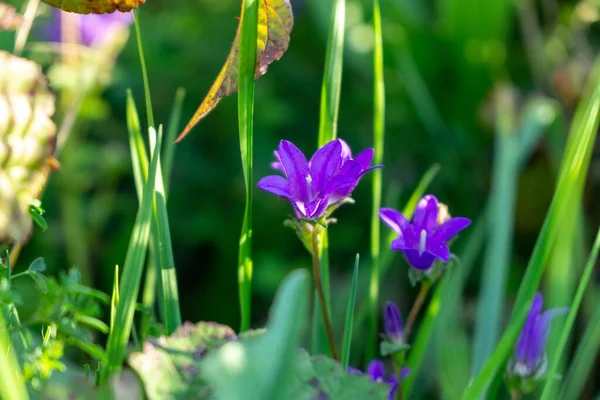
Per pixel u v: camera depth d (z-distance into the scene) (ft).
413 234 1.78
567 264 2.05
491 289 2.13
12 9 1.72
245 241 1.76
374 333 1.91
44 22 2.31
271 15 1.71
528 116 2.97
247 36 1.70
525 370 1.78
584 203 3.10
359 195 3.48
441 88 3.92
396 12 3.94
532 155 3.43
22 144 1.64
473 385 1.68
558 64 3.70
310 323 2.31
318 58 4.10
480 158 3.68
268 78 3.89
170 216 3.50
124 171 3.33
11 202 1.62
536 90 3.72
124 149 3.45
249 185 1.74
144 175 1.79
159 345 1.63
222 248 3.48
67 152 2.73
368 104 3.85
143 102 3.68
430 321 1.88
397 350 1.81
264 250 3.50
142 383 1.62
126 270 1.64
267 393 1.42
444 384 2.11
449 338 2.15
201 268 3.51
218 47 3.92
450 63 3.88
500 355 1.68
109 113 3.47
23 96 1.64
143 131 3.59
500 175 2.37
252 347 1.45
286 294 1.44
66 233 2.84
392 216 1.78
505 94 3.74
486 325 2.09
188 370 1.62
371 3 3.99
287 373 1.43
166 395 1.61
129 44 3.79
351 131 3.77
